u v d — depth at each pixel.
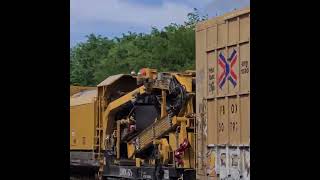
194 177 16.17
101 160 20.50
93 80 64.81
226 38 11.88
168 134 17.30
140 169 18.05
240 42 11.34
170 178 16.69
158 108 17.98
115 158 19.72
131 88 21.03
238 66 11.39
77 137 22.25
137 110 18.61
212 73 12.37
